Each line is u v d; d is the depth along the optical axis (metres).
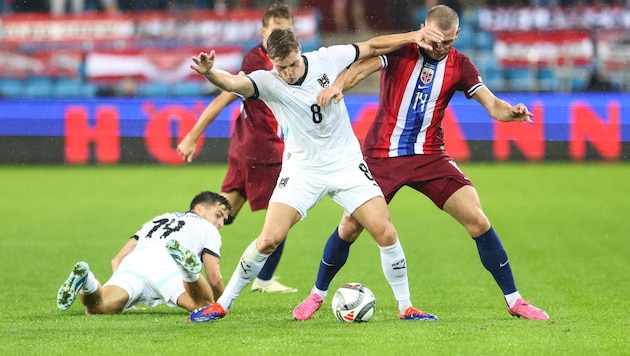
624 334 20.16
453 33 22.50
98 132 72.06
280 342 19.22
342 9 86.94
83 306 25.45
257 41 79.56
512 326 21.25
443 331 20.48
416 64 23.27
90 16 79.44
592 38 80.12
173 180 62.44
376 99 72.88
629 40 79.56
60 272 32.66
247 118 29.03
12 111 72.69
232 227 45.50
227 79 20.44
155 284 23.72
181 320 22.50
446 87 23.34
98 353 18.36
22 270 33.03
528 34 81.00
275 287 28.88
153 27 79.56
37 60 79.00
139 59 79.19
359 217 21.91
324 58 21.83
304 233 43.16
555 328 20.94
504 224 45.00
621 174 64.69
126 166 71.25
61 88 79.19
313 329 20.89
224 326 21.34
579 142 72.06
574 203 52.16
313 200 21.88
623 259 35.12
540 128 72.19
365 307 21.89
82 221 46.34
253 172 29.23
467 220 22.67
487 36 81.50
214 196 25.25
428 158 23.36
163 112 71.69
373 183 22.14
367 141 24.20
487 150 72.00
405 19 86.50
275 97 21.47
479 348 18.56
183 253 21.00
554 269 33.00
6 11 82.69
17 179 63.97
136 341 19.47
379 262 35.31
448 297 27.58
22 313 24.16
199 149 71.44
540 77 80.50
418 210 51.50
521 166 69.94
